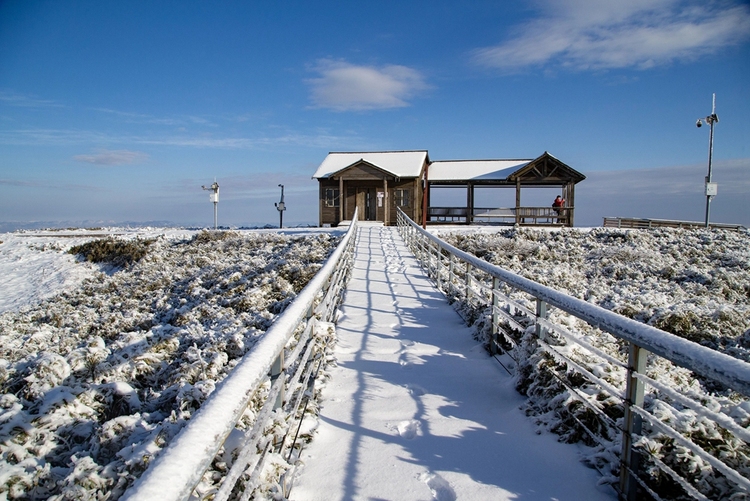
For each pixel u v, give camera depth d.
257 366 2.11
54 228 37.22
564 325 5.16
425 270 13.09
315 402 4.16
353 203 34.25
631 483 2.87
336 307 7.79
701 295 11.58
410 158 35.72
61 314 11.96
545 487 3.07
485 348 6.09
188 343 6.78
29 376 4.54
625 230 22.98
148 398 4.55
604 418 3.22
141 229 34.84
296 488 3.00
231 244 21.72
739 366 1.92
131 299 12.94
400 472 3.22
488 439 3.73
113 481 2.60
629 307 9.52
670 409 3.02
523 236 22.44
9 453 3.07
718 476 2.70
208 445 1.52
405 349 6.11
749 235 21.61
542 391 4.24
